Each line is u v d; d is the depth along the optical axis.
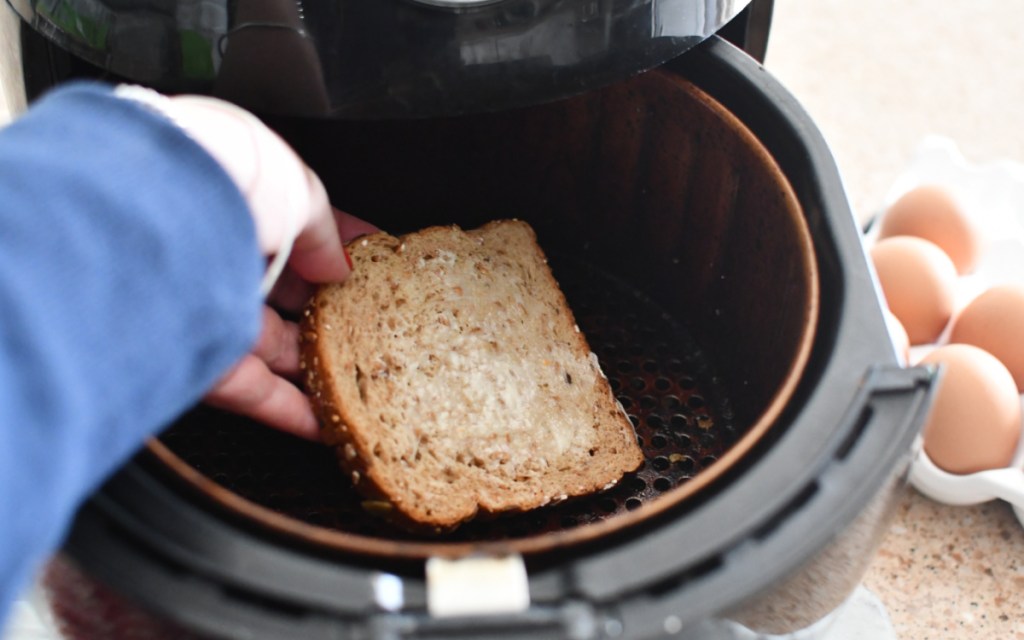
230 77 0.46
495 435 0.53
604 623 0.39
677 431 0.57
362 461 0.50
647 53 0.48
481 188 0.61
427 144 0.59
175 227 0.39
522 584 0.39
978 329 0.61
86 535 0.40
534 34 0.46
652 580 0.40
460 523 0.51
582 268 0.63
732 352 0.57
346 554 0.41
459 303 0.55
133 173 0.39
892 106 0.81
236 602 0.39
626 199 0.59
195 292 0.39
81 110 0.40
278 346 0.51
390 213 0.62
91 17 0.47
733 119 0.52
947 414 0.59
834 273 0.47
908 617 0.58
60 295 0.37
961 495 0.60
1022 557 0.60
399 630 0.39
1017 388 0.61
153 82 0.47
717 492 0.42
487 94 0.47
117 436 0.39
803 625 0.44
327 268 0.50
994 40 0.87
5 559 0.36
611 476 0.53
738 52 0.53
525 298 0.57
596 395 0.55
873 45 0.86
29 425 0.37
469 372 0.54
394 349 0.53
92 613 0.41
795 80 0.83
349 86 0.46
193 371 0.40
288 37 0.45
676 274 0.60
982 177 0.70
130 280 0.38
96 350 0.38
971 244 0.65
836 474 0.42
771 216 0.51
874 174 0.77
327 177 0.60
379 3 0.45
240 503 0.41
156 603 0.39
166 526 0.40
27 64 0.50
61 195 0.38
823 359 0.45
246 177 0.43
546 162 0.60
